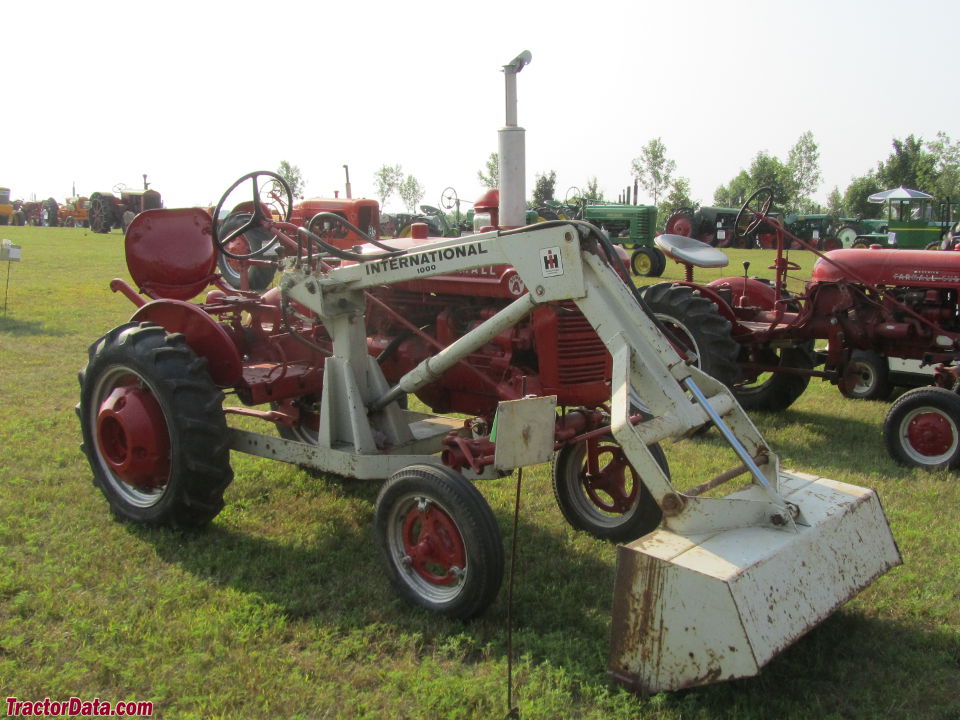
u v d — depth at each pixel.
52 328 9.62
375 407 4.01
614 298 3.04
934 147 49.94
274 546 3.80
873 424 6.33
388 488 3.24
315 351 4.60
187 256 4.90
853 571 2.86
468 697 2.59
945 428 5.05
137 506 3.96
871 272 6.03
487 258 3.35
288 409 4.62
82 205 44.16
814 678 2.76
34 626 3.01
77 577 3.37
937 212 25.84
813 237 31.48
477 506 3.01
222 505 3.89
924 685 2.73
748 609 2.43
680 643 2.52
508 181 4.15
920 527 4.09
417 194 53.44
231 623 3.05
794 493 3.04
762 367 6.43
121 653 2.82
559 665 2.82
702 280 16.50
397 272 3.65
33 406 6.11
